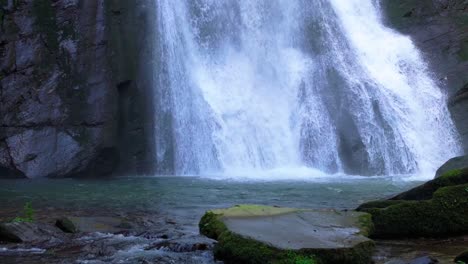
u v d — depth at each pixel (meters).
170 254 8.18
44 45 24.61
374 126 25.45
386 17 30.42
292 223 8.39
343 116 25.58
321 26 28.39
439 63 27.73
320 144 25.44
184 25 27.25
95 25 25.06
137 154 25.09
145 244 8.91
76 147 23.45
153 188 18.58
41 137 23.36
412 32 29.55
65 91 24.11
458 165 14.26
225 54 27.66
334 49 27.92
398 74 27.62
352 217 8.86
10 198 15.89
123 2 25.94
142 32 26.11
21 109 23.62
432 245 8.36
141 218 11.88
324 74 27.14
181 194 16.66
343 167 24.62
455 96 26.27
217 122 25.52
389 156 24.88
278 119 26.12
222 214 8.95
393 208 8.98
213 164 25.14
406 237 8.85
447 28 29.09
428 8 30.31
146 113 25.59
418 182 19.98
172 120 25.91
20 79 24.09
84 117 23.91
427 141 25.59
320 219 8.70
